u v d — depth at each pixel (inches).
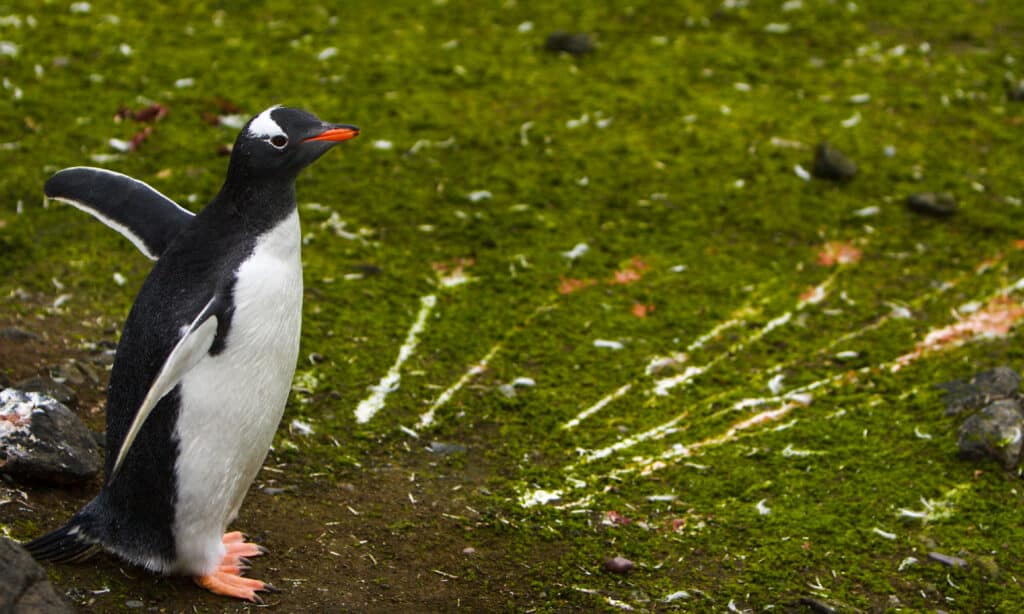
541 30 729.0
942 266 515.8
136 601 281.7
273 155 271.6
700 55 701.3
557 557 335.6
